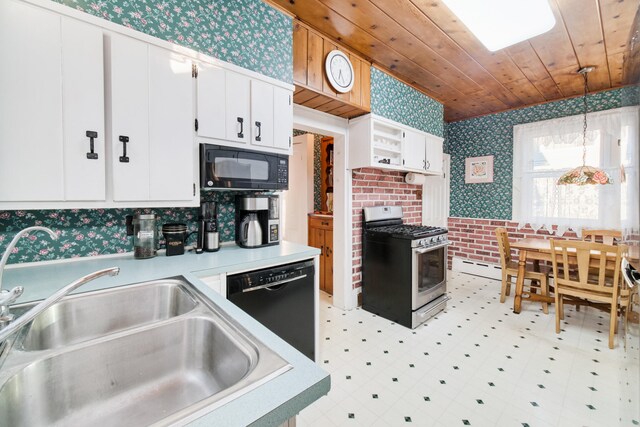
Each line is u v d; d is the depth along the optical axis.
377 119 2.78
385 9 1.92
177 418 0.47
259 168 1.83
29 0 1.13
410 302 2.62
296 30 2.08
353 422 1.53
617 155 3.14
